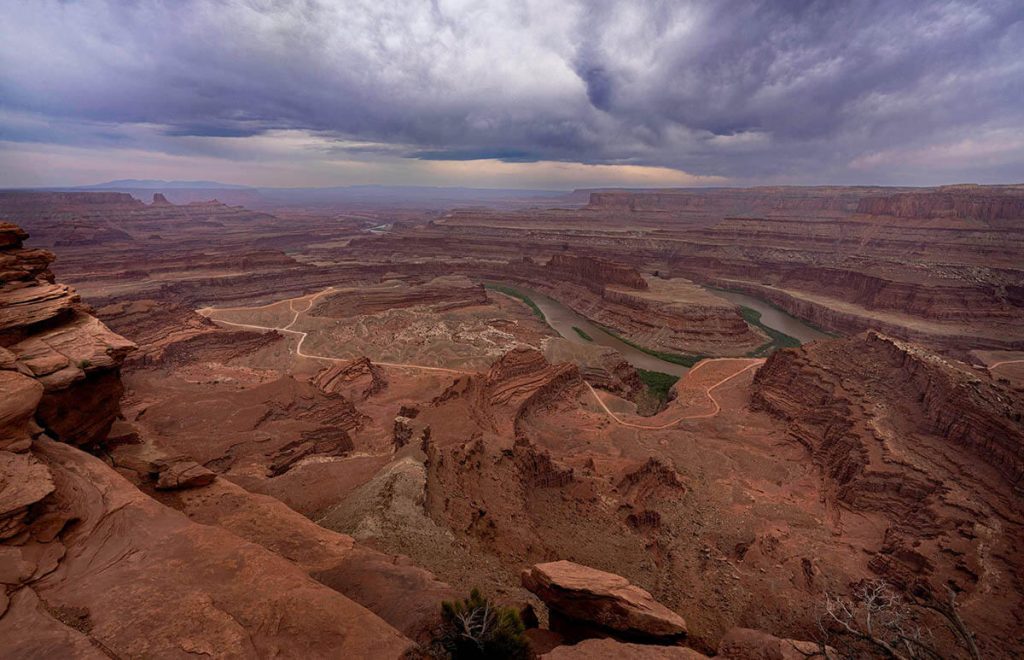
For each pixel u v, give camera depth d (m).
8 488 15.17
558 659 12.63
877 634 23.09
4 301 24.81
